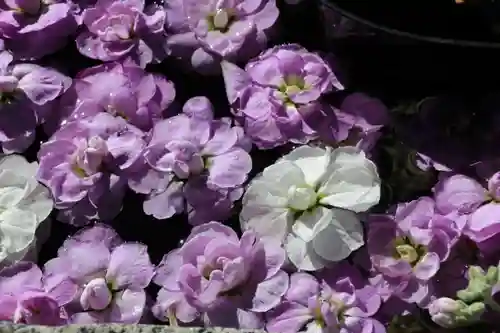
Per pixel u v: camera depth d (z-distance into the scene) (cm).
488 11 64
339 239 63
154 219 65
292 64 65
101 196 64
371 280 63
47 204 64
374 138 66
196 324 62
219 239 62
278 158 65
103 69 66
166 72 68
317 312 62
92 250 63
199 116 65
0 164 65
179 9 67
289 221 63
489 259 63
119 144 64
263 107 65
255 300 62
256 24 67
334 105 66
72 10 67
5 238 63
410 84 68
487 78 67
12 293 63
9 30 67
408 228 64
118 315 62
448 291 63
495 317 62
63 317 62
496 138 65
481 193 64
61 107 66
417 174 66
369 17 65
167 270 63
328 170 63
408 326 63
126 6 66
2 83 65
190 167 64
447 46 66
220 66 67
